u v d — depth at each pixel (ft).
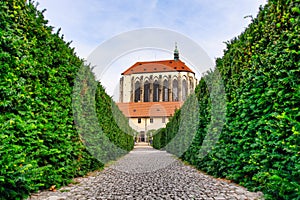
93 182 16.63
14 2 11.16
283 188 8.97
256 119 12.30
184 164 29.43
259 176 10.98
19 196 10.15
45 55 13.75
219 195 12.32
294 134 8.57
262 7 13.69
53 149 13.21
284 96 9.41
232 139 15.55
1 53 9.34
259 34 13.42
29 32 12.54
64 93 16.48
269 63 10.95
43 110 13.05
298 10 9.12
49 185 13.38
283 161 9.51
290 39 9.43
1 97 9.68
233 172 15.17
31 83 11.96
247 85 13.53
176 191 13.73
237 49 15.81
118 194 13.01
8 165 8.82
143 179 18.19
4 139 9.01
